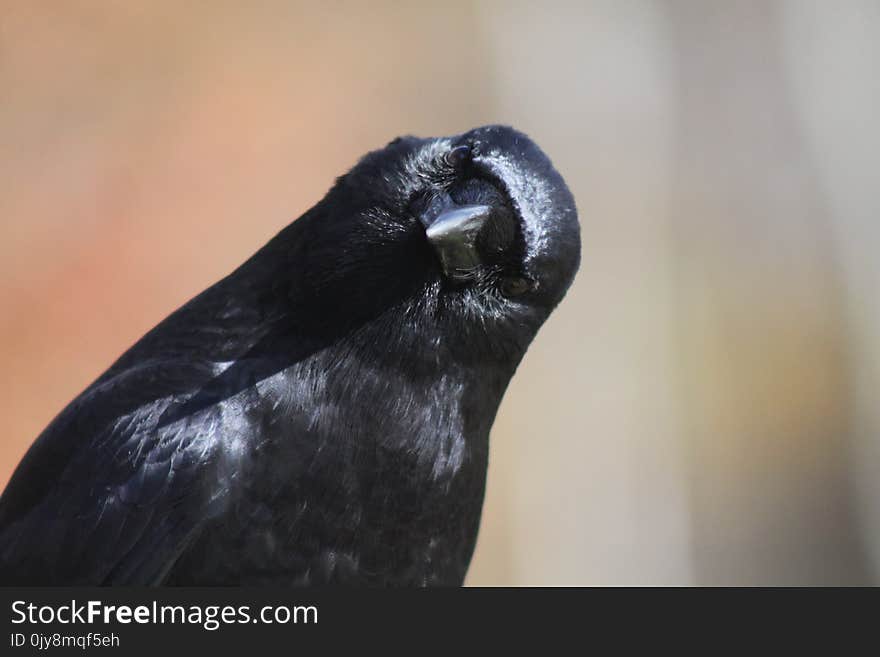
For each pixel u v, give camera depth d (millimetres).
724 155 23031
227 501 6336
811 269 22969
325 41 19766
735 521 22469
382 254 6547
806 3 23031
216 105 18328
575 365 21281
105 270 16516
